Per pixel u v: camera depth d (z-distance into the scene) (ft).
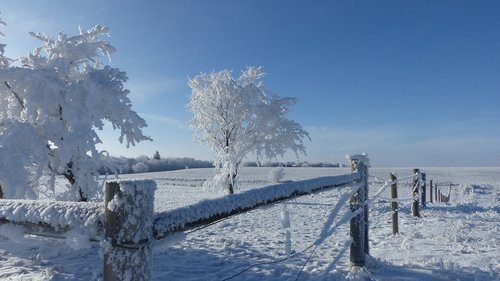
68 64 26.30
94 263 18.80
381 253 19.53
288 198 8.57
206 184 77.10
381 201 51.13
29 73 22.95
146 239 3.76
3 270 17.47
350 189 14.64
